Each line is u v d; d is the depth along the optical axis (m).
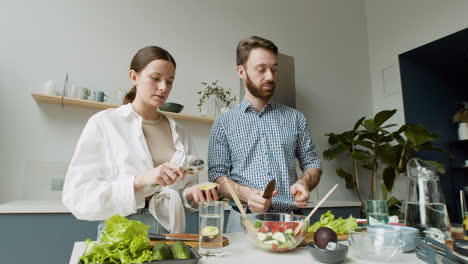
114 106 2.26
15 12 2.20
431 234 0.87
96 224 1.82
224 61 2.96
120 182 0.95
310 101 3.46
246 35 3.13
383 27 3.90
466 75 4.06
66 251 1.74
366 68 3.99
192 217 2.06
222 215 0.75
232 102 2.92
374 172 3.18
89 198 0.92
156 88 1.11
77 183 0.95
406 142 3.04
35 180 2.10
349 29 3.96
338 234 0.96
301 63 3.47
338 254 0.66
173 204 1.10
